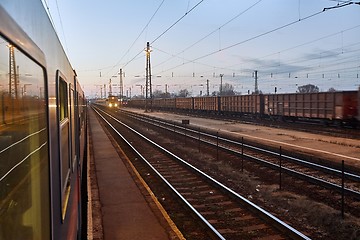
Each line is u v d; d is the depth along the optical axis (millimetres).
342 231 7055
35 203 1922
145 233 6582
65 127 4199
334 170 11773
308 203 8750
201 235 7125
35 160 1962
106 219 7320
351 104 25922
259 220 7703
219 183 10523
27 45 1800
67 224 3428
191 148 19766
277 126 30328
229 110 46969
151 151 19062
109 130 33406
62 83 4234
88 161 14547
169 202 9594
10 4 1521
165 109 78688
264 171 12742
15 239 1531
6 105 1441
